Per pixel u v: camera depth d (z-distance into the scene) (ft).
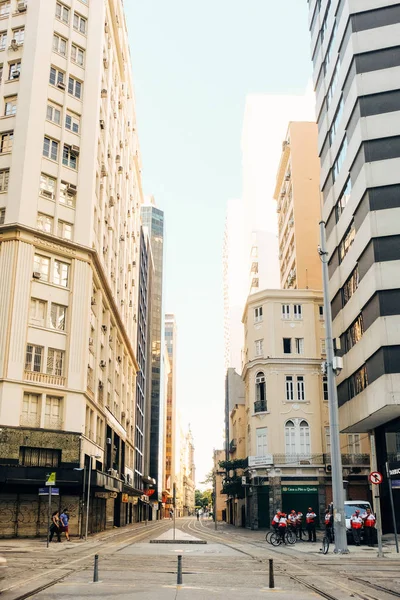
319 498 165.78
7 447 112.47
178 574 43.80
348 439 174.91
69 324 128.57
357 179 122.11
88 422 137.59
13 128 131.75
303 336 181.37
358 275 121.90
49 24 141.08
